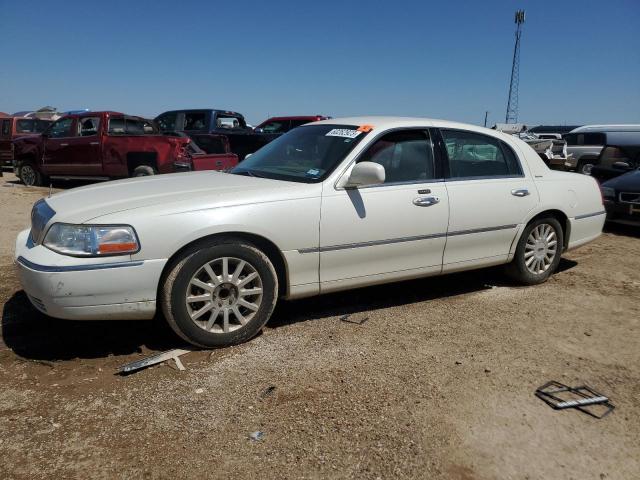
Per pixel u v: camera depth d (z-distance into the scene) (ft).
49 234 11.07
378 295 16.10
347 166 13.26
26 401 9.77
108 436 8.79
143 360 11.25
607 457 8.66
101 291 10.70
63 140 41.01
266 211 12.03
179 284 11.32
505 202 15.75
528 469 8.32
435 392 10.41
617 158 41.70
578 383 10.98
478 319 14.32
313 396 10.13
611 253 22.65
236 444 8.66
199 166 37.81
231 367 11.19
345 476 8.01
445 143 15.08
